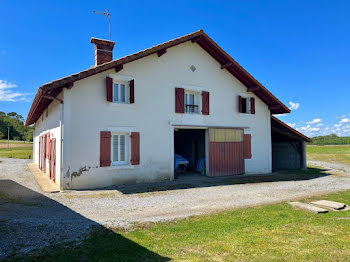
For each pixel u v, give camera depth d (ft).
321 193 27.35
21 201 22.66
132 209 20.58
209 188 30.17
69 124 28.60
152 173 34.32
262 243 13.20
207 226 16.02
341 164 63.98
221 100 41.65
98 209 20.53
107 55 37.42
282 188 30.40
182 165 46.42
